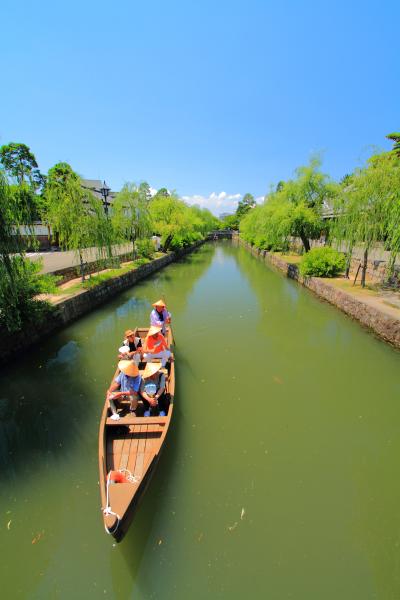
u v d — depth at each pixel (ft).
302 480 15.07
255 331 34.86
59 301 35.37
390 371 25.49
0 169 23.95
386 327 29.22
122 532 10.44
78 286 43.78
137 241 77.92
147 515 13.07
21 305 27.81
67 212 41.27
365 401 21.62
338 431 18.57
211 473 15.31
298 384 23.71
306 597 10.48
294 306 44.86
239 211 319.06
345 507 13.71
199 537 12.32
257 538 12.33
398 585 10.87
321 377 24.77
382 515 13.41
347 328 34.99
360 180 39.06
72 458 16.28
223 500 13.89
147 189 74.13
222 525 12.80
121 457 14.20
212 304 46.55
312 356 28.50
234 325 36.81
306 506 13.73
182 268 87.10
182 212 103.60
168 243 103.19
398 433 18.52
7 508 13.50
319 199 60.34
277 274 75.00
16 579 11.01
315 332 34.45
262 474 15.34
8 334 26.73
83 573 11.14
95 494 14.12
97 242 45.47
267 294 52.95
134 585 10.78
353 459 16.47
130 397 17.03
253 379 24.39
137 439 15.28
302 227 61.41
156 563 11.42
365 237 39.70
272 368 26.23
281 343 31.48
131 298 50.37
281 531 12.61
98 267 58.85
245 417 19.66
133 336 22.56
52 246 83.92
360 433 18.45
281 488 14.58
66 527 12.69
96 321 38.52
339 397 22.06
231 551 11.85
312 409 20.61
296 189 60.90
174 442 17.25
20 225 25.76
